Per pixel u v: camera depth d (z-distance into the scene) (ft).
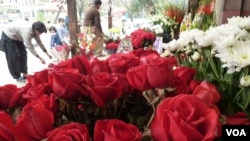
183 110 1.05
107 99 1.30
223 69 1.81
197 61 2.06
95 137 1.08
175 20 6.17
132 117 1.44
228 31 1.80
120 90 1.32
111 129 1.06
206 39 1.82
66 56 5.10
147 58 1.82
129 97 1.53
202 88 1.38
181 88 1.52
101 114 1.38
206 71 1.97
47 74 1.61
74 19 5.95
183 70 1.73
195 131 0.95
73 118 1.41
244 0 4.00
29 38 8.70
